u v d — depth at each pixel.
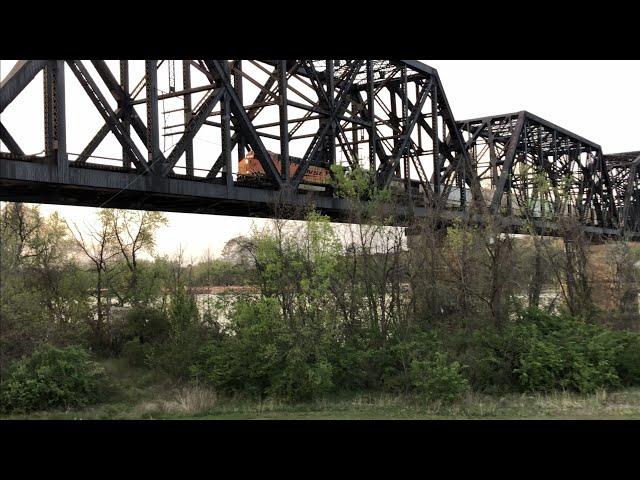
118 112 20.66
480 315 23.83
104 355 24.06
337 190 26.22
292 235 20.89
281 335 19.09
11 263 19.94
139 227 26.75
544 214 29.48
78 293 25.00
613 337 22.27
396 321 22.75
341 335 21.59
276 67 28.17
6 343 18.62
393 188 29.95
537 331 21.95
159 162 19.14
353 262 22.89
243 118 22.47
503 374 20.34
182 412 17.36
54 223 25.17
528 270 27.28
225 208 24.80
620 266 30.39
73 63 16.94
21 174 15.45
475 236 24.91
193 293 25.05
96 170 17.27
